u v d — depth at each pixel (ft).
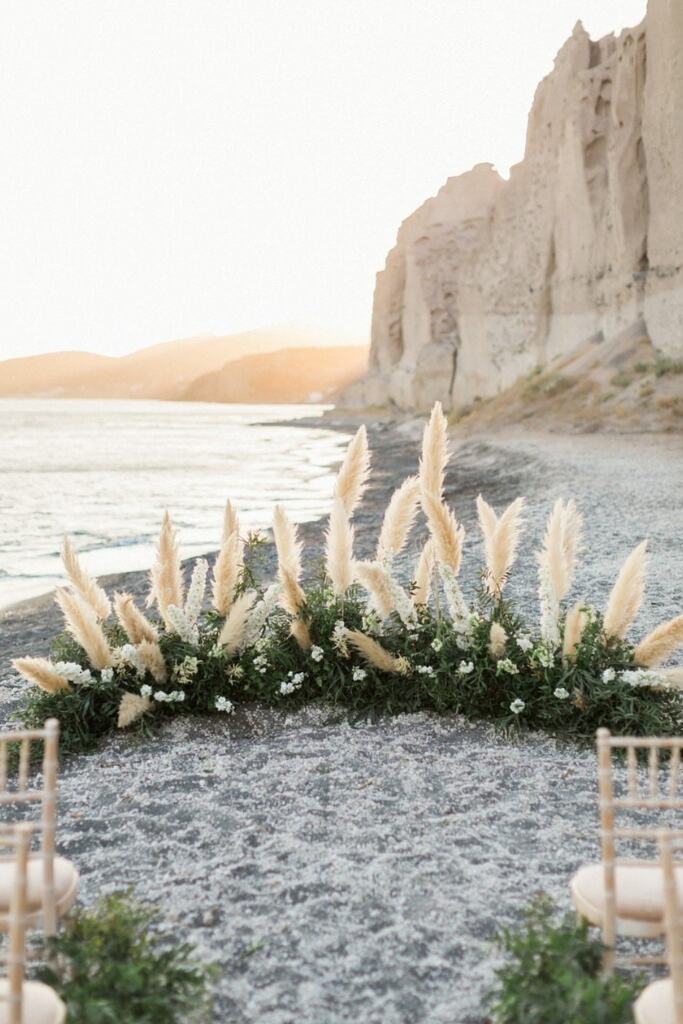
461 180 326.03
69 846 14.97
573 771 17.66
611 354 135.23
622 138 141.49
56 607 40.52
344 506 21.61
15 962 7.80
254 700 21.50
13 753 19.20
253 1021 10.50
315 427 317.22
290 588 21.34
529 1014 9.18
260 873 13.89
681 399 108.06
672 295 123.44
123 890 13.42
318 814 15.92
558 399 130.00
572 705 19.44
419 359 259.60
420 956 11.69
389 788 16.97
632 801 9.38
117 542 61.05
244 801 16.51
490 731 19.80
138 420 426.92
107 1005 9.01
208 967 10.59
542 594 20.31
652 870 10.15
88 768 18.33
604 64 167.32
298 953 11.80
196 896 13.25
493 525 21.77
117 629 22.24
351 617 22.12
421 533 55.62
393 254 363.15
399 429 221.46
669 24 120.78
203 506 82.69
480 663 20.29
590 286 163.53
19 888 7.84
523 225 194.29
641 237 140.46
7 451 180.04
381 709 20.95
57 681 19.42
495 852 14.46
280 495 92.89
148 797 16.76
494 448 107.34
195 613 21.31
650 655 19.31
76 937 10.33
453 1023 10.37
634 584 19.67
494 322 204.23
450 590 20.77
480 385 212.23
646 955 11.73
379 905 12.91
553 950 9.78
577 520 20.31
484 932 12.20
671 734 18.72
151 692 20.16
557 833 15.07
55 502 86.74
